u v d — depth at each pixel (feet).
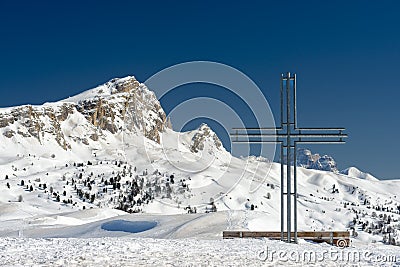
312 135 110.93
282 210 113.50
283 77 110.52
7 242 79.05
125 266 59.06
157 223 164.86
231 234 118.11
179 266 60.90
